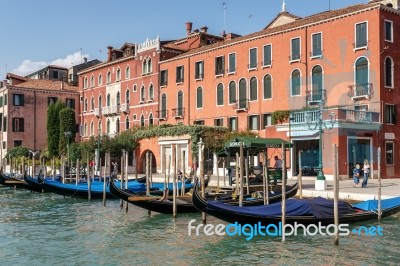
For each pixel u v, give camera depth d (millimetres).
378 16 27297
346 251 13000
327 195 19859
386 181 25688
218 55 36906
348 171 26281
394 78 28125
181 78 40156
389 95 27812
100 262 12648
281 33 32250
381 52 27344
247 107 34344
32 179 30141
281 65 32219
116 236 15766
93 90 52219
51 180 30156
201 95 38375
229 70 35875
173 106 40938
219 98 36875
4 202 26031
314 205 15062
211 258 12734
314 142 27703
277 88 32438
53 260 12938
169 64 41500
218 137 32781
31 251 13945
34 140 54312
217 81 36906
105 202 23406
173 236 15430
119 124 47781
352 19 28422
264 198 17984
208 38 45656
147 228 16891
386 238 14195
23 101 53875
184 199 19703
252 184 21828
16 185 32531
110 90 49281
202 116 38156
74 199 26406
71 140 44406
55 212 21703
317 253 12875
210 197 19719
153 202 18656
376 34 27359
